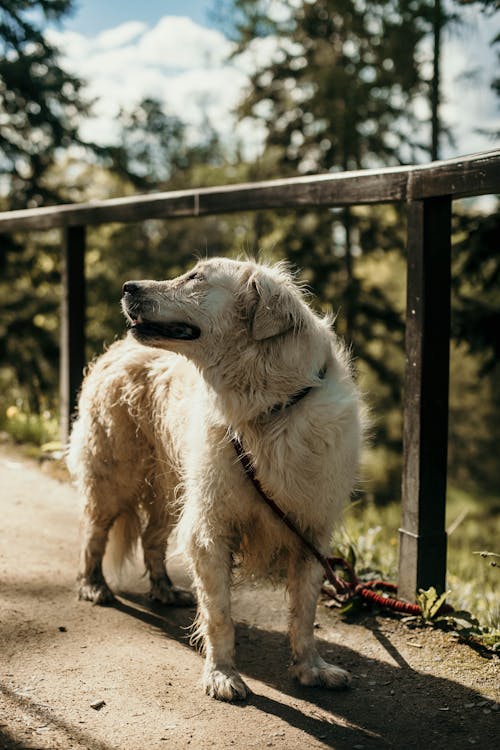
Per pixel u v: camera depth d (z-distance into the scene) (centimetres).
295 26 1504
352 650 325
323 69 1379
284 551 309
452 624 342
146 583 404
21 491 562
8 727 249
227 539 296
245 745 249
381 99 1370
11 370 1316
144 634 337
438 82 1263
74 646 319
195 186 1697
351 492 304
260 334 271
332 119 1369
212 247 1925
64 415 641
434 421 353
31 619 344
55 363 1303
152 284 294
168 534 372
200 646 326
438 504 357
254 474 283
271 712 272
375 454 1434
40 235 1347
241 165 1495
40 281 1354
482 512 1677
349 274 1400
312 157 1482
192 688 288
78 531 477
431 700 283
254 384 279
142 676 295
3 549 434
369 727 264
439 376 352
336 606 369
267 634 344
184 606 373
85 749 240
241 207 451
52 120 1299
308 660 299
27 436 723
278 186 421
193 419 304
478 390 1590
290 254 1409
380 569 420
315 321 289
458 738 257
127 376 362
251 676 302
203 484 292
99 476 372
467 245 673
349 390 291
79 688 282
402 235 1402
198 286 287
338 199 386
